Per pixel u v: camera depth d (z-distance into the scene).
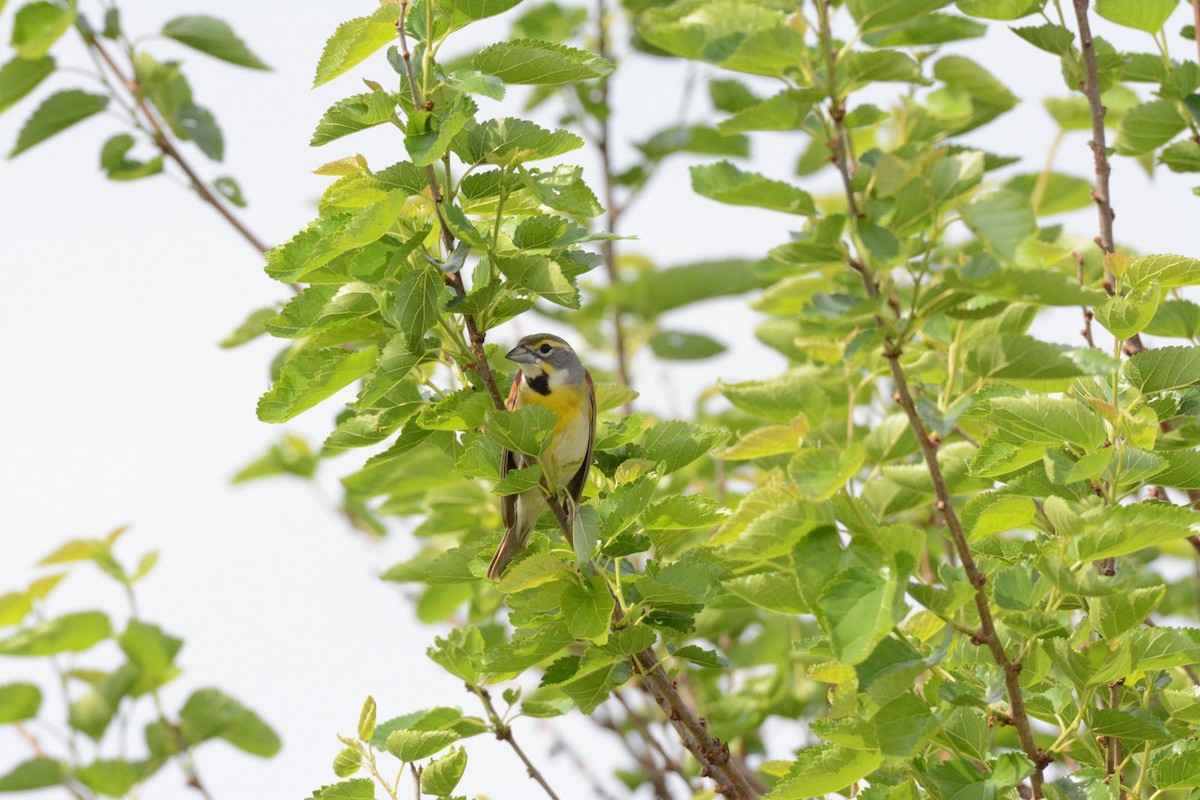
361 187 9.17
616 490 9.44
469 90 8.83
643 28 7.86
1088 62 10.77
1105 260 9.72
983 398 9.70
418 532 14.48
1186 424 9.52
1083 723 8.98
